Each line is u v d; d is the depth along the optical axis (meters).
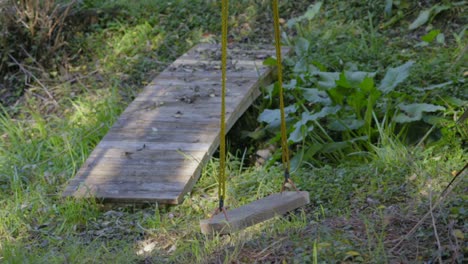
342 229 5.43
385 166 6.95
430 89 8.22
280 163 7.68
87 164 7.28
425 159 7.00
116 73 10.25
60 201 6.89
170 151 7.37
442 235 5.02
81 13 11.28
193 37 10.88
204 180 7.23
